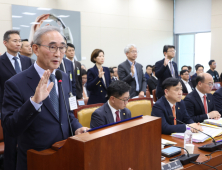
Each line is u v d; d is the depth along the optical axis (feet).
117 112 6.97
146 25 30.55
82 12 24.56
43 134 4.43
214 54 29.96
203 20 31.14
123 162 3.51
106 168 3.28
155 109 7.84
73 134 5.07
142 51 30.40
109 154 3.31
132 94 12.67
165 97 8.14
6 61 8.96
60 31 4.58
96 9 25.67
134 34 29.35
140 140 3.78
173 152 5.40
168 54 13.61
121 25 27.96
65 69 9.91
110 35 27.02
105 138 3.26
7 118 4.10
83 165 3.05
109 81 11.66
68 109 5.19
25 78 4.49
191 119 8.57
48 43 4.34
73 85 10.16
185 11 32.65
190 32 32.45
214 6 29.66
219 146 5.91
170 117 6.96
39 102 3.84
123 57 28.27
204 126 7.89
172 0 33.30
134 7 29.14
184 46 33.63
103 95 11.24
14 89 4.32
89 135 3.26
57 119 4.63
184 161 4.95
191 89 16.83
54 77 4.84
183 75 16.56
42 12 21.54
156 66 13.70
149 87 21.20
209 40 31.04
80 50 24.48
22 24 20.43
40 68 4.61
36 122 4.39
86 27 24.95
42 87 3.83
